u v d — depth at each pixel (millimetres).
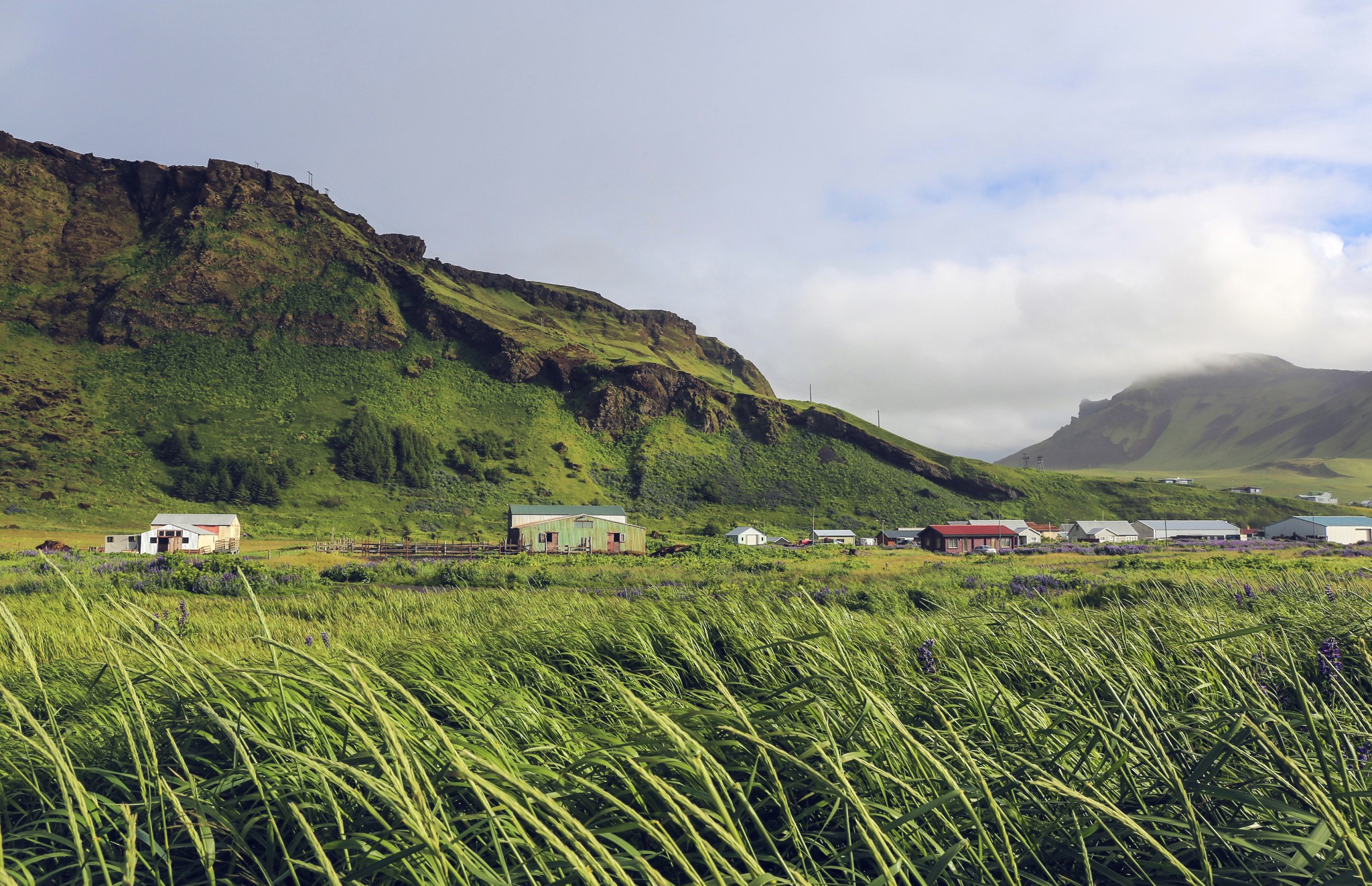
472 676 4328
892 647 4938
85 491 108375
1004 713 2953
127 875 1774
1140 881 1946
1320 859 1745
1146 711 2479
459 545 79938
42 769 2764
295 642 8320
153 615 2463
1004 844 2049
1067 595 16578
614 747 2354
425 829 1727
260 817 2299
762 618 6215
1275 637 4664
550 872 1886
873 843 1721
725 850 2230
